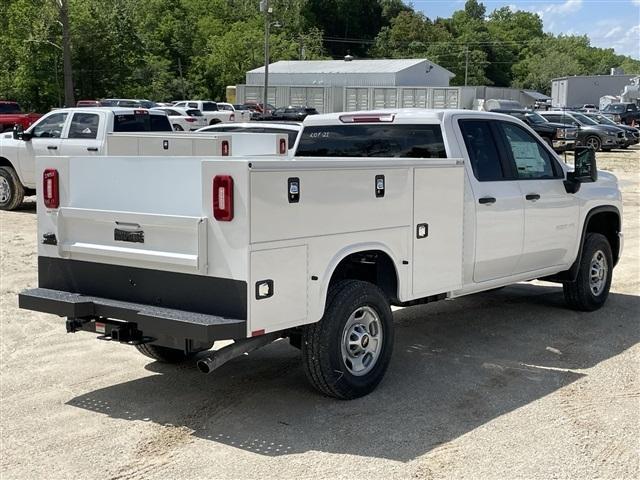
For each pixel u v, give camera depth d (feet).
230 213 15.03
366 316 18.04
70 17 165.78
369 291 17.74
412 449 15.26
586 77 253.85
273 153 30.14
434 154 21.17
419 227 18.98
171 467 14.52
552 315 26.17
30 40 152.87
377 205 17.72
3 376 19.75
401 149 21.79
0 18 162.30
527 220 23.03
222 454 15.08
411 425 16.49
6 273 31.68
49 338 23.16
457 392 18.54
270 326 15.55
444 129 20.99
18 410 17.44
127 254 16.61
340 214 16.81
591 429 16.30
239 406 17.66
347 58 247.29
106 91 176.86
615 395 18.38
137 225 16.52
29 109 164.14
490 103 157.79
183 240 15.83
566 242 24.95
